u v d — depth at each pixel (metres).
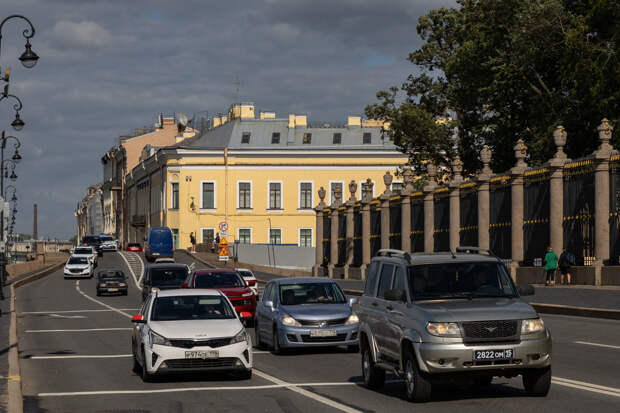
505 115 48.94
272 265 78.75
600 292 28.97
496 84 47.72
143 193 111.25
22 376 15.23
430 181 43.44
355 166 95.00
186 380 14.34
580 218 31.25
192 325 14.34
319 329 18.30
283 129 97.25
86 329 26.69
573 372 13.71
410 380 11.17
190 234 91.81
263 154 94.38
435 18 58.88
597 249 30.00
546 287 31.98
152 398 12.38
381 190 94.94
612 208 29.59
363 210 51.78
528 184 34.19
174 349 13.85
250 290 25.53
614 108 38.81
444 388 12.56
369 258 51.34
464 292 11.62
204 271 26.27
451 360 10.66
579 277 31.02
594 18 39.31
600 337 19.23
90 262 68.00
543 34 43.12
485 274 11.81
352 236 54.47
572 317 24.69
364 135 96.88
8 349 18.22
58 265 82.56
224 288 25.47
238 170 94.44
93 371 15.96
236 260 74.12
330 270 57.47
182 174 94.00
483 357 10.67
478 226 37.19
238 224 94.31
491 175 36.69
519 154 34.97
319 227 60.34
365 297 13.20
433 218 42.72
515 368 10.79
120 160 133.88
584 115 40.81
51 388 13.62
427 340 10.76
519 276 34.44
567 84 41.47
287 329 18.33
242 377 14.46
